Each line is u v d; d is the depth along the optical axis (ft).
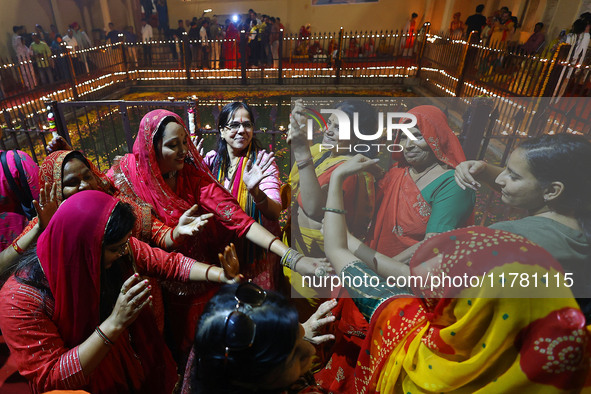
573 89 9.28
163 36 39.86
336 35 38.70
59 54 24.86
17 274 3.57
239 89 30.58
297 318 2.38
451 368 2.41
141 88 31.04
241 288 2.39
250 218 5.24
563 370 2.10
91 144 18.62
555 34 27.66
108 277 4.01
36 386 3.58
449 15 35.91
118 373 4.13
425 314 2.56
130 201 5.04
